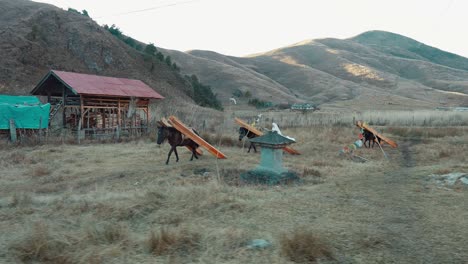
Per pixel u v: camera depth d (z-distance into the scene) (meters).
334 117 37.62
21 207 7.86
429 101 119.88
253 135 17.91
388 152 18.27
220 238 5.68
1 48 53.19
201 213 7.19
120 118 27.64
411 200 8.16
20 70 51.09
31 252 5.07
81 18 73.75
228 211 7.28
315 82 157.12
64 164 14.97
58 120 29.44
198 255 5.12
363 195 8.74
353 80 167.38
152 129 27.62
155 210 7.42
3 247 5.38
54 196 9.33
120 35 97.38
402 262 4.85
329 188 9.66
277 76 180.75
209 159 15.66
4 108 21.89
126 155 17.17
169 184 10.43
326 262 4.88
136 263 4.84
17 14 78.00
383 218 6.81
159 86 66.50
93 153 17.67
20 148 19.22
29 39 58.81
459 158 14.70
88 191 10.26
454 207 7.50
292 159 15.96
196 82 88.62
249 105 104.25
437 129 28.27
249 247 5.36
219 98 114.69
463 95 127.50
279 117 41.12
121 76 64.00
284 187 10.10
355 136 24.33
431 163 14.38
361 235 5.80
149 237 5.62
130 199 8.09
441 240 5.61
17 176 12.86
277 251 5.20
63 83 25.61
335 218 6.84
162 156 16.73
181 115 37.72
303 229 5.73
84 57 63.72
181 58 159.25
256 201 8.09
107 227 6.05
